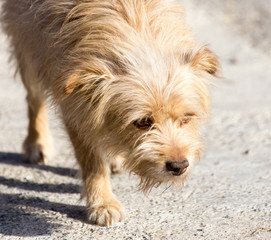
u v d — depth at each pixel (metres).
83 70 8.84
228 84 24.33
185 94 8.89
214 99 21.62
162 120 8.88
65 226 9.24
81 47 9.44
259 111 19.50
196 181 11.55
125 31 9.33
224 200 10.27
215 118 18.23
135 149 8.95
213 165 12.88
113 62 9.16
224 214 9.53
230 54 29.77
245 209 9.76
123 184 11.54
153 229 8.95
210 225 9.03
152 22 9.67
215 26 33.81
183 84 8.95
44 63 10.70
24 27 11.57
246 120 18.06
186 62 9.34
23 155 13.49
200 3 37.53
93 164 9.88
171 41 9.48
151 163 8.77
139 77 8.89
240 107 20.20
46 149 13.46
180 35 9.79
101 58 9.23
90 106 9.23
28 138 13.57
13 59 13.68
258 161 13.28
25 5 11.61
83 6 9.84
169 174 8.73
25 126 16.77
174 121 8.95
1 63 25.03
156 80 8.84
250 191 10.82
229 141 15.40
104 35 9.33
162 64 9.03
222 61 28.45
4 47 26.22
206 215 9.51
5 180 11.84
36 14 10.85
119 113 8.99
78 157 10.16
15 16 12.19
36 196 10.80
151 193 10.81
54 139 15.41
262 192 10.73
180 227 8.99
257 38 32.66
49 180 11.92
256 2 38.81
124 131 9.11
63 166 13.08
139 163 8.95
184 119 9.09
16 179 11.93
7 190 11.17
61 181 11.86
